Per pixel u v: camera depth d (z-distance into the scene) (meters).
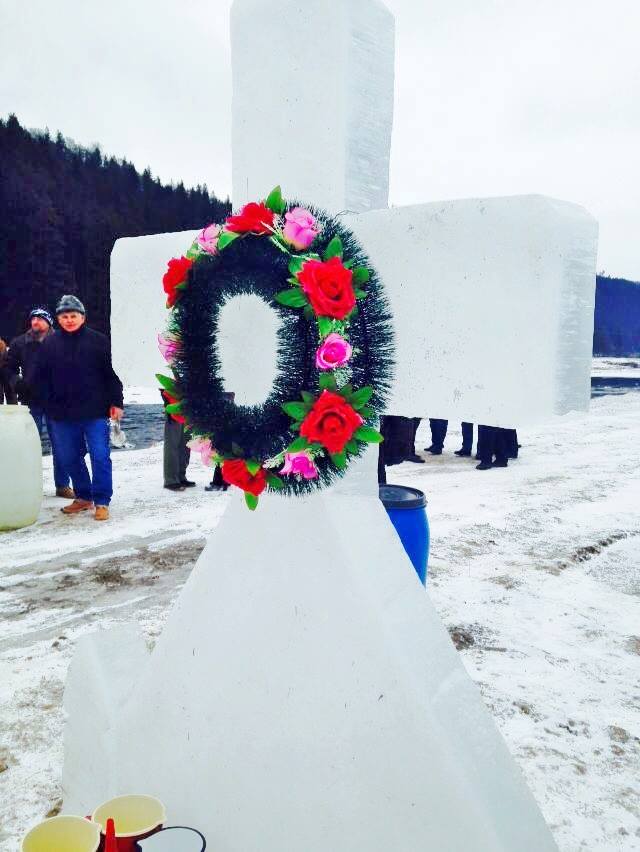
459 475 7.86
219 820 1.62
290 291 1.42
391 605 1.52
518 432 12.59
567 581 4.16
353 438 1.44
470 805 1.34
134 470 8.17
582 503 6.31
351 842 1.46
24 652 3.14
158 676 1.77
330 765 1.49
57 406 5.53
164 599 3.84
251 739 1.58
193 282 1.59
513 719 2.55
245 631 1.62
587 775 2.22
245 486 1.50
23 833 1.96
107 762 1.84
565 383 1.30
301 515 1.59
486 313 1.35
